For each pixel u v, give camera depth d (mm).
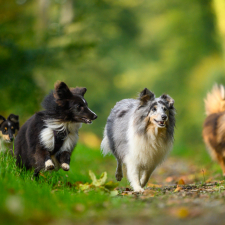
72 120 7578
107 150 9578
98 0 23484
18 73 15922
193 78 31391
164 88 33594
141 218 4309
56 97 7512
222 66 29656
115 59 36438
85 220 4266
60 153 7688
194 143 30609
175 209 4652
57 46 16969
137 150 7785
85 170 12250
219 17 28938
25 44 16531
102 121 36344
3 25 16484
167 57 34188
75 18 19578
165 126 7797
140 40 37688
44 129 7410
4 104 16344
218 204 4785
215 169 13031
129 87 37344
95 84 33781
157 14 37000
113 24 35156
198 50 31938
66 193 5922
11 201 4273
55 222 4176
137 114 7840
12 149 8297
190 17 32531
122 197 6371
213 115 11289
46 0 25438
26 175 7230
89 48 17828
